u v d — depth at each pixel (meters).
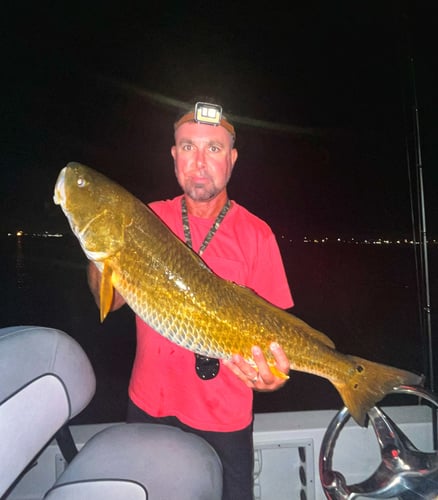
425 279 3.89
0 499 1.73
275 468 3.44
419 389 2.54
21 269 45.31
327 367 2.76
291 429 3.30
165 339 2.74
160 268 2.54
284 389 9.28
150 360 2.77
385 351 15.15
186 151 2.67
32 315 20.52
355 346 15.80
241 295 2.64
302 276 41.25
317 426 3.33
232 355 2.61
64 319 19.50
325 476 2.58
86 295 26.58
